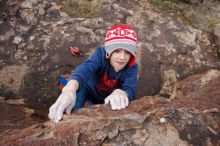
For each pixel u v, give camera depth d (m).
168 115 0.89
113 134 0.85
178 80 1.77
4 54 1.66
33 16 1.83
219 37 1.95
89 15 1.94
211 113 0.93
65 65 1.70
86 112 0.97
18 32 1.74
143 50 1.81
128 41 1.10
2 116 1.37
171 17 2.01
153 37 1.87
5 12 1.81
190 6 2.13
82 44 1.77
